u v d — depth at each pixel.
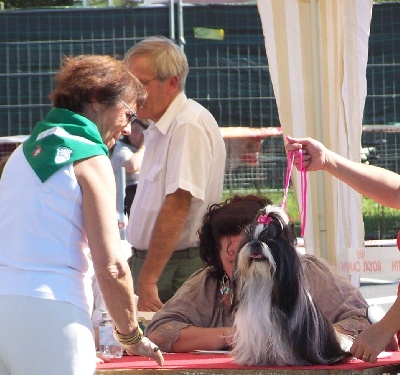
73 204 6.18
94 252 6.14
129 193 15.41
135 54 10.32
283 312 6.47
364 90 10.63
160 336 7.75
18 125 21.64
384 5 20.53
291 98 10.67
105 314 7.82
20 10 21.44
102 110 6.59
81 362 6.04
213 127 10.43
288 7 10.62
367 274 10.09
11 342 5.99
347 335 7.14
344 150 10.53
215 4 21.25
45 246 6.11
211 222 7.73
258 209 7.55
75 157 6.22
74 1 28.72
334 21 10.51
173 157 10.19
